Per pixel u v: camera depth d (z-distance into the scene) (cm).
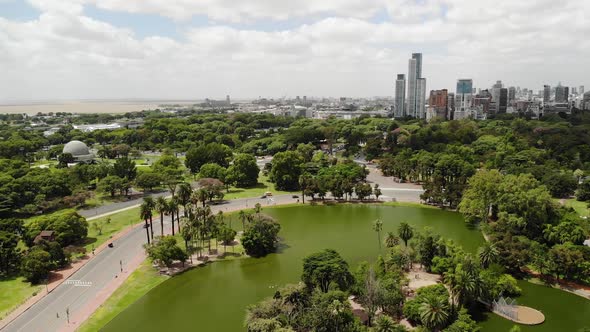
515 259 12588
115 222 18688
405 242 14138
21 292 12194
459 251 13000
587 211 18900
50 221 15788
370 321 10169
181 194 17362
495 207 18250
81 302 11662
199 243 16200
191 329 10381
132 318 10931
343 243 16112
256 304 11206
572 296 11719
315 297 9869
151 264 14212
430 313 9500
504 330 10044
